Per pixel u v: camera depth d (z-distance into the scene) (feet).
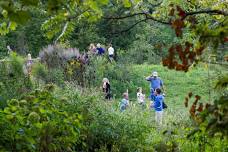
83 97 36.73
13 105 23.75
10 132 21.03
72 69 82.84
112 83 99.19
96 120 34.94
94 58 92.89
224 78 14.96
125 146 34.65
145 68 123.34
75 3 17.40
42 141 24.00
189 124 26.99
